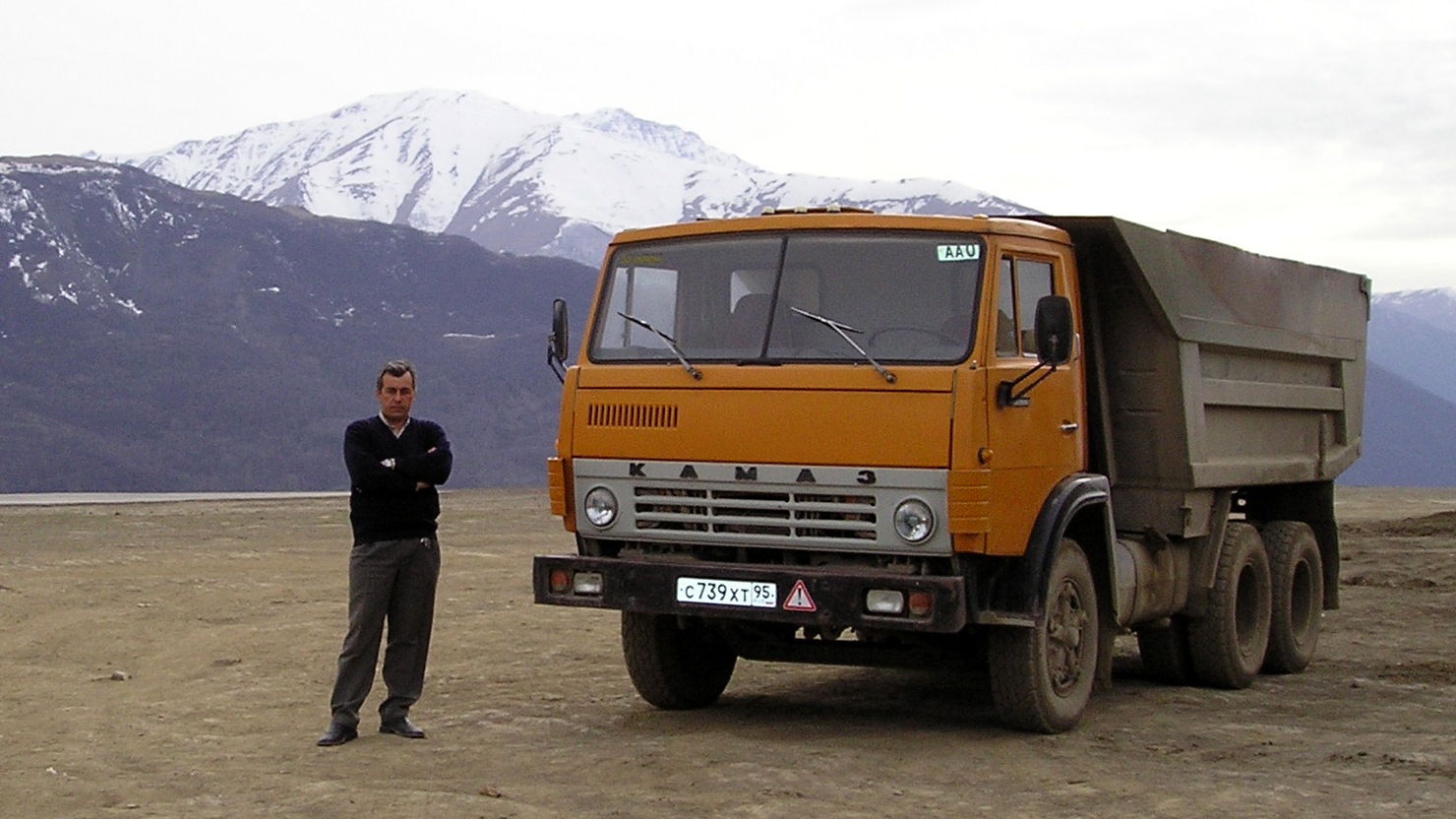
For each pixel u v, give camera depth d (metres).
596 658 13.34
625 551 9.89
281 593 18.33
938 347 9.17
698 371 9.53
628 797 7.99
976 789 8.28
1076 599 10.11
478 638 14.58
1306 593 13.46
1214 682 12.19
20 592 18.19
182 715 10.72
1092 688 10.53
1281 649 12.89
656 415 9.62
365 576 9.55
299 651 13.75
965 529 8.93
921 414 9.01
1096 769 8.84
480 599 17.83
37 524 30.56
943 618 8.91
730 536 9.48
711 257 9.79
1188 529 11.33
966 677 12.47
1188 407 11.12
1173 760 9.12
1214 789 8.32
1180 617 12.09
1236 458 12.18
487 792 8.05
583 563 9.70
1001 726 10.02
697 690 10.87
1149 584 11.26
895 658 10.21
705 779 8.44
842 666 12.80
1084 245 10.78
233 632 14.99
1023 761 9.02
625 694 11.54
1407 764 8.98
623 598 9.58
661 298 9.89
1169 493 11.27
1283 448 13.21
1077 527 10.45
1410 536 25.88
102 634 14.88
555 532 29.17
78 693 11.74
